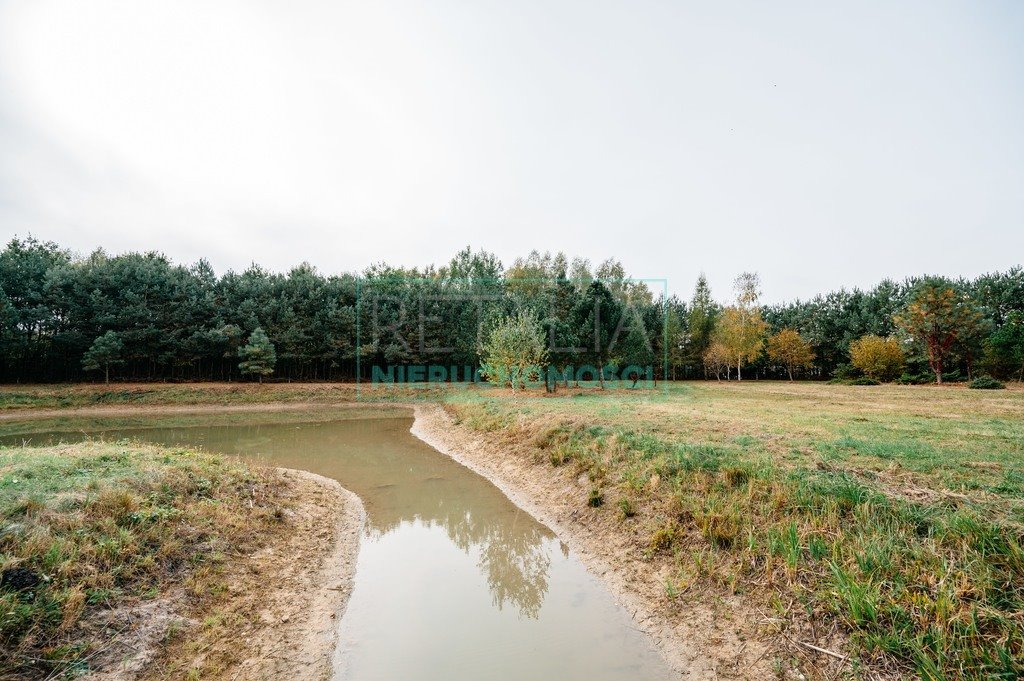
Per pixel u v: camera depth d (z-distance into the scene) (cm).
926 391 3503
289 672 593
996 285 5781
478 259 7575
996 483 788
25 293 4281
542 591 823
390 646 658
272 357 4628
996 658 475
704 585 738
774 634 606
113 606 613
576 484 1262
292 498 1193
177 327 4647
